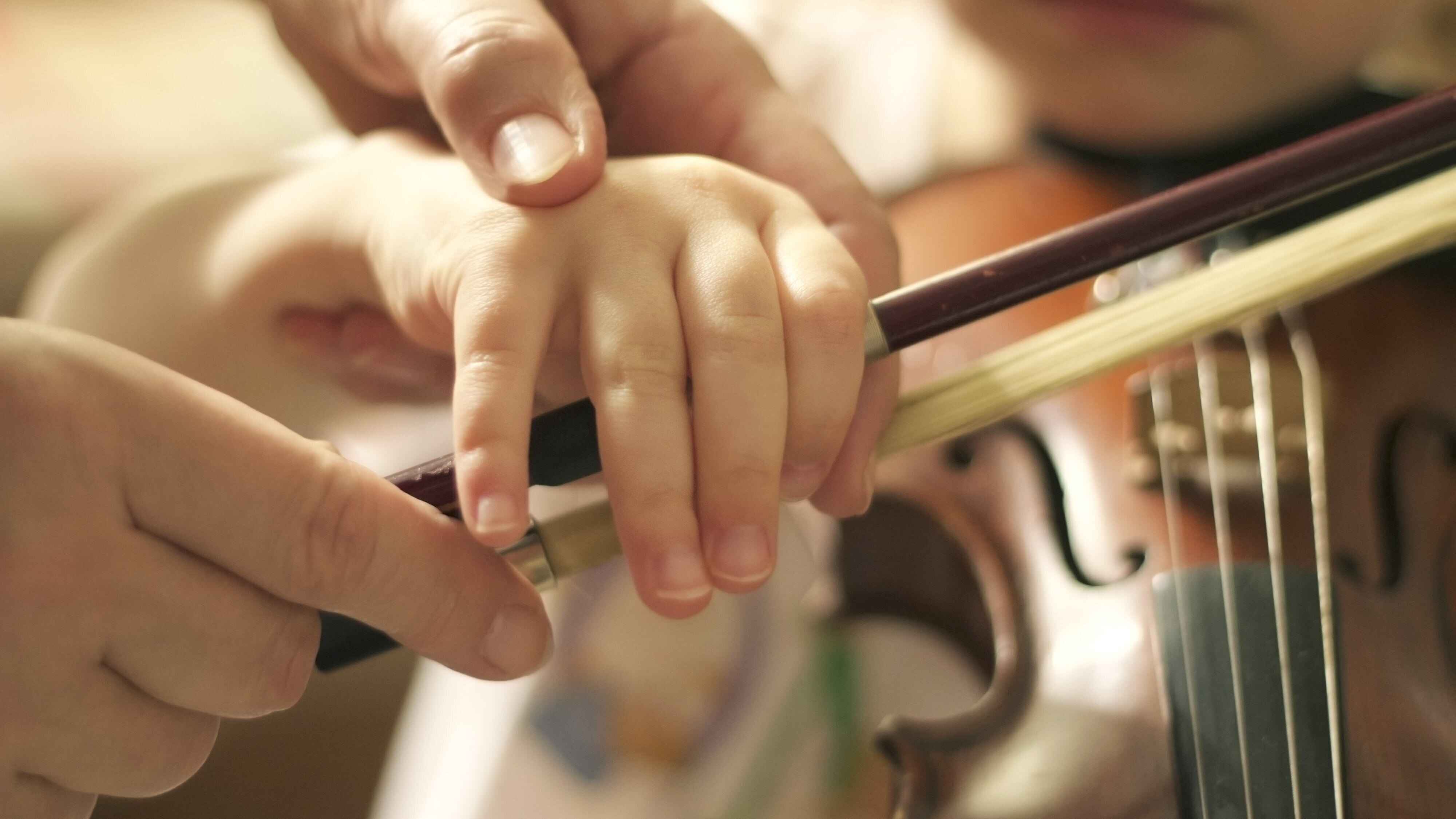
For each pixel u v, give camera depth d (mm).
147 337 463
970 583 436
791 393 341
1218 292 385
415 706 550
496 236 347
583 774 450
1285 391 441
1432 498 432
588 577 494
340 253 402
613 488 335
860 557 452
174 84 939
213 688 341
